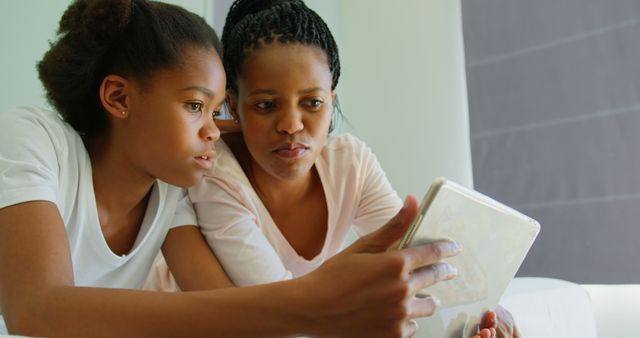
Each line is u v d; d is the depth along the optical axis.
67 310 0.45
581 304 0.90
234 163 0.82
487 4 2.07
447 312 0.56
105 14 0.60
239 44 0.78
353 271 0.43
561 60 1.91
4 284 0.48
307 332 0.44
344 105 2.40
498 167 2.00
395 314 0.43
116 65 0.61
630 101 1.78
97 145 0.66
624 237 1.74
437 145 2.18
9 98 1.28
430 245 0.46
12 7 1.29
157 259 0.94
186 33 0.61
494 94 2.03
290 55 0.75
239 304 0.44
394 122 2.28
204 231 0.76
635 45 1.78
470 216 0.51
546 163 1.91
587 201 1.82
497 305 0.69
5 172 0.52
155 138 0.60
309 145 0.77
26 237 0.49
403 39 2.30
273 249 0.79
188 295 0.46
